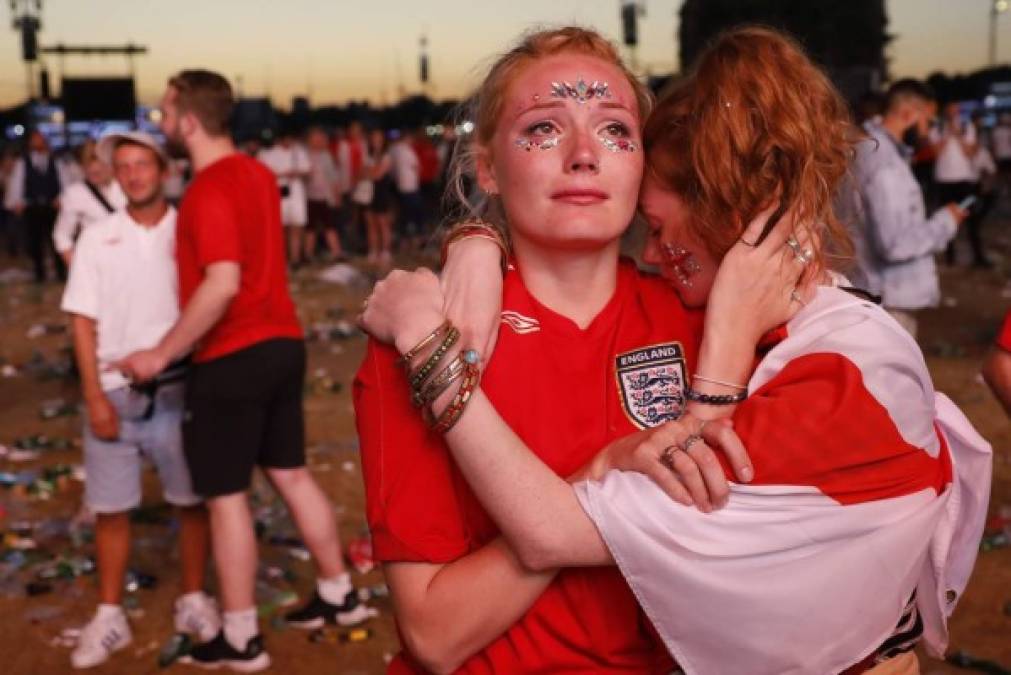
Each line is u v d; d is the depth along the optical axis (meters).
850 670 1.56
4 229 22.05
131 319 4.12
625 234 1.79
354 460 6.81
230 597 4.23
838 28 29.16
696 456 1.42
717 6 29.12
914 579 1.53
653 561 1.42
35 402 8.66
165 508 6.08
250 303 4.00
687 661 1.47
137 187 4.10
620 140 1.55
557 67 1.57
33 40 32.03
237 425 4.07
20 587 5.05
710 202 1.55
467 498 1.56
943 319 11.01
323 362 9.95
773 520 1.43
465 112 1.70
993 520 5.36
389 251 17.84
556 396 1.57
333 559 4.58
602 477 1.49
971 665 4.05
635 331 1.62
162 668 4.27
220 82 4.04
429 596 1.52
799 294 1.57
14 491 6.35
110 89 28.72
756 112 1.54
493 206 1.72
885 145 5.24
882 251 5.21
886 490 1.48
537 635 1.54
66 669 4.30
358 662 4.30
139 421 4.23
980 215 14.39
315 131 17.42
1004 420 7.27
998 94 39.72
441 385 1.44
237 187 3.94
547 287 1.61
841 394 1.46
